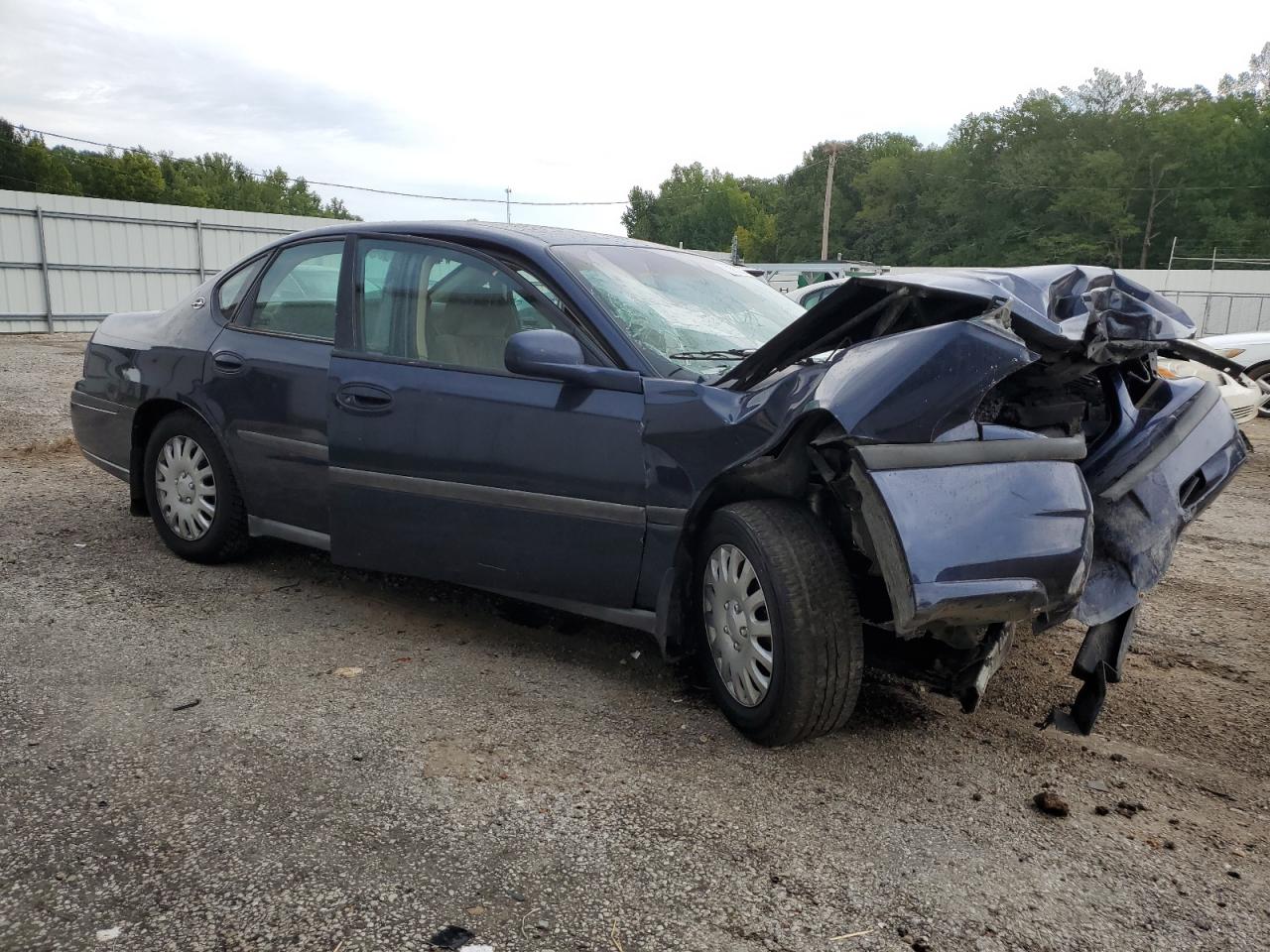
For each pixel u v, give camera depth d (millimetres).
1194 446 3389
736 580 3094
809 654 2861
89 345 5246
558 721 3246
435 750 3012
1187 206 82125
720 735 3184
